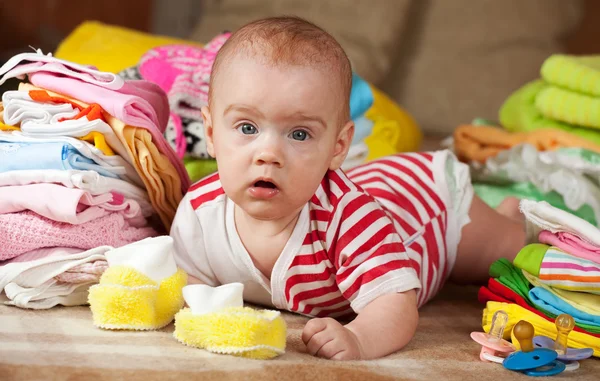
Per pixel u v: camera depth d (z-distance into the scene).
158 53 2.00
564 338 1.30
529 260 1.41
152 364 1.12
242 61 1.24
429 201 1.62
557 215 1.38
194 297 1.22
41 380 1.03
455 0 3.81
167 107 1.67
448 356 1.30
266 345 1.17
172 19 4.16
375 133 2.49
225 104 1.25
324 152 1.26
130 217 1.54
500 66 3.69
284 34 1.26
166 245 1.32
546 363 1.23
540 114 2.49
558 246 1.40
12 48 3.76
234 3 3.63
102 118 1.49
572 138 2.24
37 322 1.28
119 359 1.13
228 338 1.17
